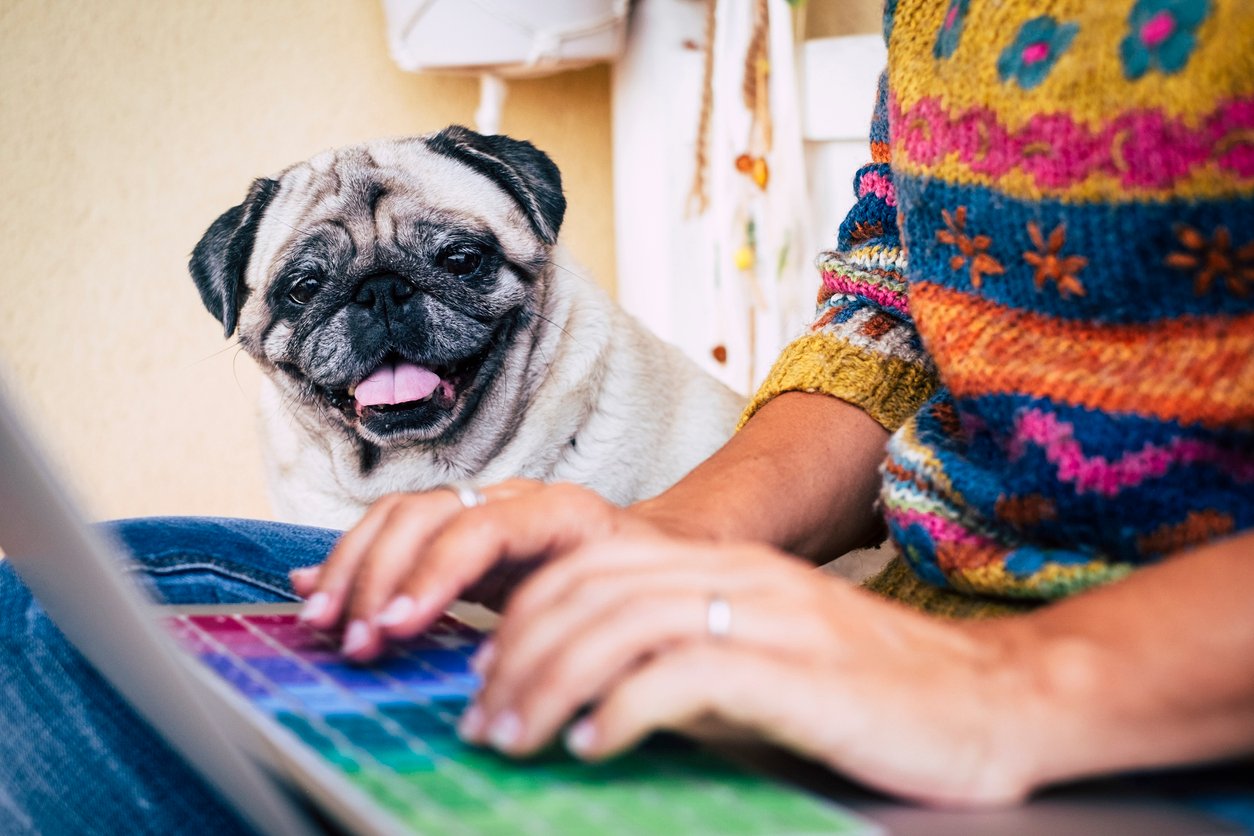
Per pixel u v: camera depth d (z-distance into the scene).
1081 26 0.55
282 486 1.71
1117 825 0.35
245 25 2.24
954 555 0.59
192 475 2.32
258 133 2.28
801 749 0.36
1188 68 0.51
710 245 2.11
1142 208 0.52
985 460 0.60
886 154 0.80
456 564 0.47
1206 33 0.51
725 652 0.36
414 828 0.33
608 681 0.37
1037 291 0.57
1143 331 0.54
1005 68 0.58
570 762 0.38
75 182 2.20
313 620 0.50
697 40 2.08
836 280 0.82
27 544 0.48
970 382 0.59
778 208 1.91
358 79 2.31
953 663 0.39
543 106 2.34
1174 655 0.38
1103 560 0.54
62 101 2.17
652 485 1.62
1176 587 0.40
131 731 0.58
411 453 1.59
